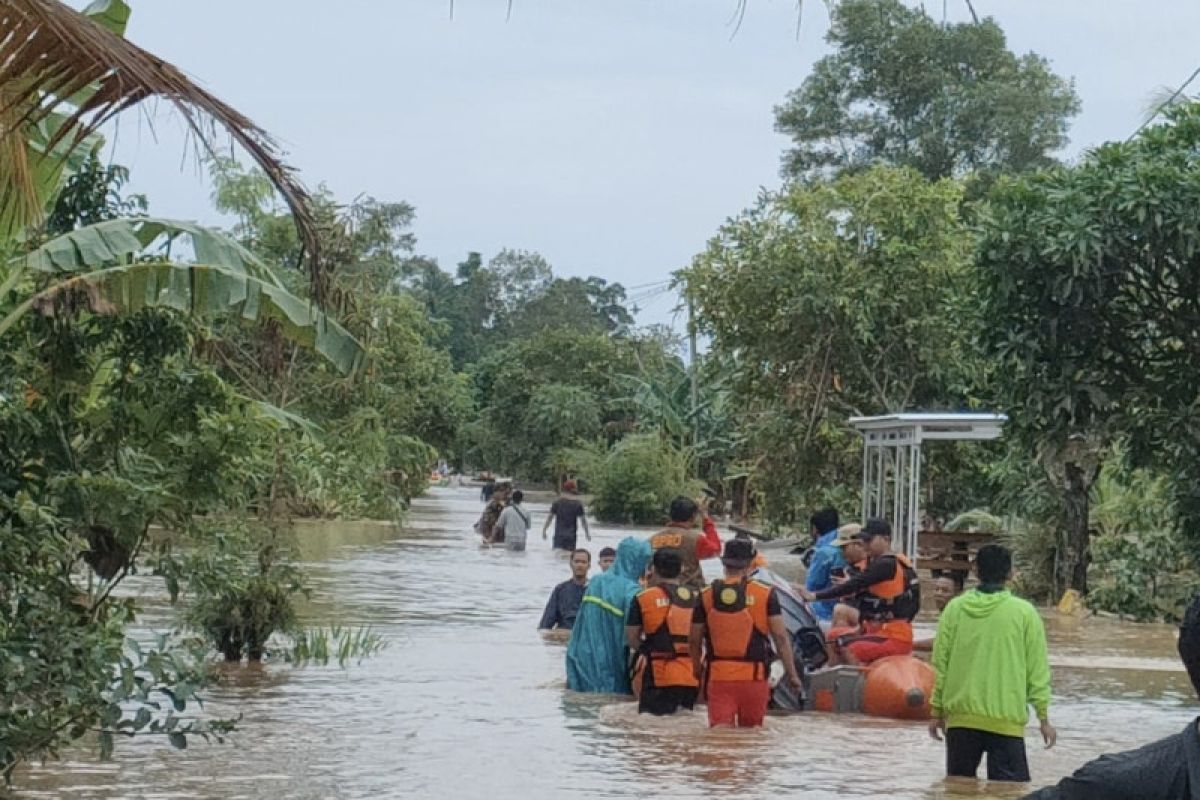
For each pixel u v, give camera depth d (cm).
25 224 1101
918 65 6362
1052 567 2980
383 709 1514
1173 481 2175
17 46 857
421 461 5719
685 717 1502
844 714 1543
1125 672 1975
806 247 4062
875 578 1619
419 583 2977
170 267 1226
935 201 4056
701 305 4178
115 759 1235
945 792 1171
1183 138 2045
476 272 17025
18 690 984
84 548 1103
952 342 3850
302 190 922
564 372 10644
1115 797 550
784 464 4225
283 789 1138
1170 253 1978
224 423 1296
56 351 1237
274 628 1808
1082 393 2025
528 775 1215
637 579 1734
